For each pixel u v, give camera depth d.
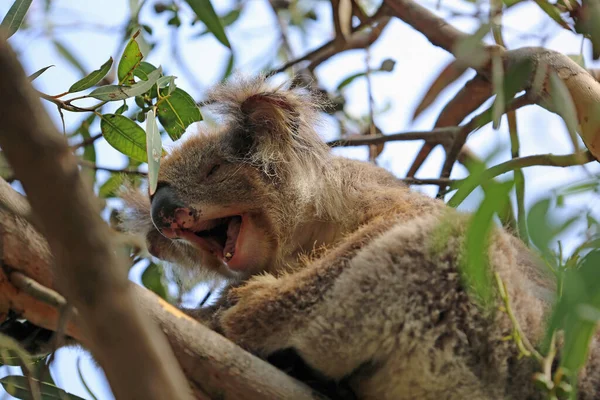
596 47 6.21
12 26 4.73
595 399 4.78
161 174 6.78
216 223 6.80
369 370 4.94
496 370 4.75
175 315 4.07
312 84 7.22
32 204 2.47
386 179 6.73
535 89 5.60
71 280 2.55
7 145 2.39
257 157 6.64
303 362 4.97
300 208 6.54
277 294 5.00
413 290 4.80
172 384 2.63
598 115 5.65
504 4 5.52
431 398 4.84
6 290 4.03
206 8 5.23
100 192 7.16
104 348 2.59
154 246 7.09
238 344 4.96
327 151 6.57
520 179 4.84
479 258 3.93
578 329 3.76
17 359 4.77
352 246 5.15
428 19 6.98
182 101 5.68
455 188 4.40
